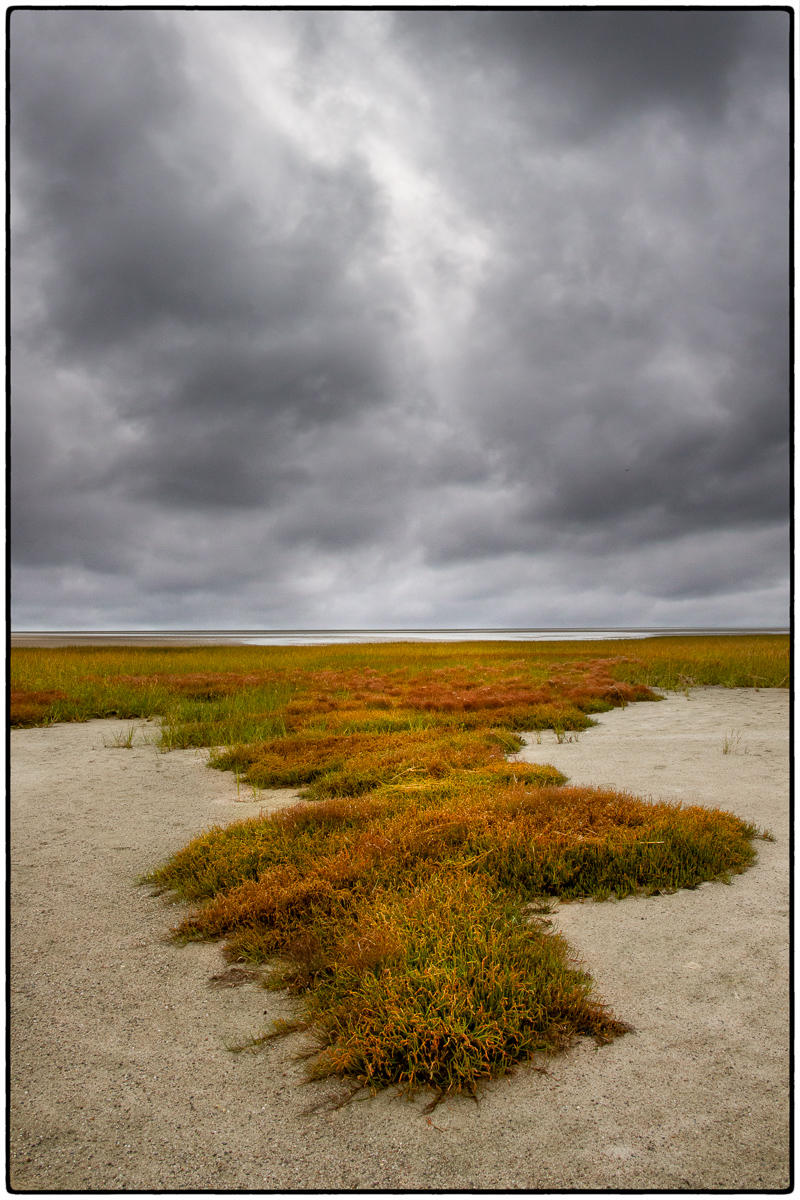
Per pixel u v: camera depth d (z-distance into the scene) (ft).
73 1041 11.69
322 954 13.82
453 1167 8.68
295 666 103.96
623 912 16.24
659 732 42.42
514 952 13.11
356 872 17.37
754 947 14.35
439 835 20.07
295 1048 11.43
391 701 53.98
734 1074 10.36
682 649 132.16
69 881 19.25
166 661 110.11
